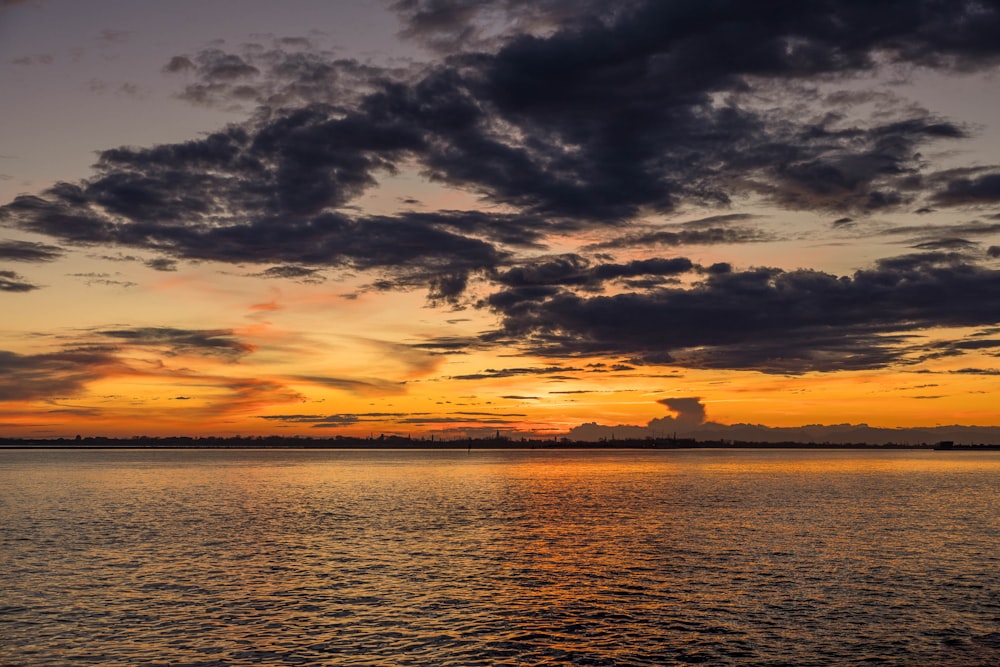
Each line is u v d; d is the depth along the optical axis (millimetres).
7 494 115625
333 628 36156
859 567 51688
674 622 37406
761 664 31312
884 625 36781
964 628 36250
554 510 92375
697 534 68938
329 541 64000
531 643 33938
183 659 31469
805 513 88000
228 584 45750
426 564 52938
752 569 51062
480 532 70500
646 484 150000
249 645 33375
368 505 99375
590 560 54719
